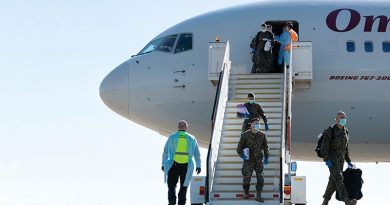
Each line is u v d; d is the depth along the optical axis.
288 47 27.31
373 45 29.17
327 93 28.95
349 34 29.34
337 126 21.97
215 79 27.83
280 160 21.58
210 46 28.08
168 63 30.03
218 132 23.88
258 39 27.36
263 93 25.98
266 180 22.70
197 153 22.00
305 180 23.45
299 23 29.59
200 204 24.06
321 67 28.97
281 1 30.80
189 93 29.48
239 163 23.28
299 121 29.27
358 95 28.91
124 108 30.69
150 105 30.11
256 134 21.44
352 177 22.52
